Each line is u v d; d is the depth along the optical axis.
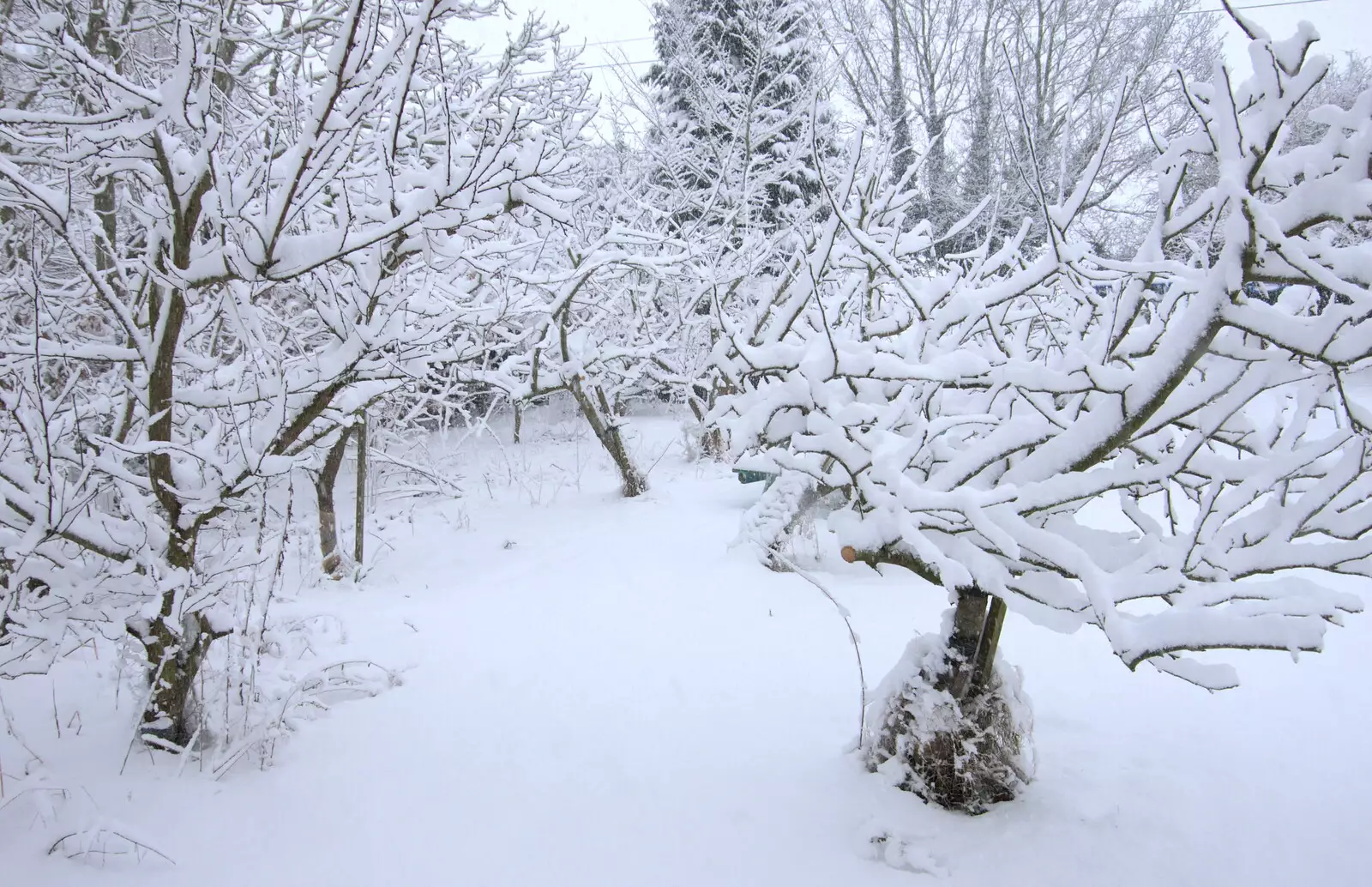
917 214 18.55
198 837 3.12
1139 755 3.81
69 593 3.55
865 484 3.18
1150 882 2.86
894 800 3.40
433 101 6.62
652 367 12.02
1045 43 20.16
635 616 5.97
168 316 3.72
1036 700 4.47
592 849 3.13
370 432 10.44
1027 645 5.30
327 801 3.44
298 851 3.07
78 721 3.99
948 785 3.35
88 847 2.89
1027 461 3.06
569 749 3.96
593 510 10.09
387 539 9.12
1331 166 2.54
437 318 4.91
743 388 3.90
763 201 13.07
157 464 3.69
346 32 3.11
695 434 12.63
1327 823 3.22
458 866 3.01
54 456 3.81
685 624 5.76
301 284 4.54
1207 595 2.56
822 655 5.09
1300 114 9.98
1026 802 3.39
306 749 3.93
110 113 3.20
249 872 2.92
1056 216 3.29
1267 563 2.82
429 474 9.51
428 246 4.00
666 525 8.98
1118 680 4.71
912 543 2.88
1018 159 3.06
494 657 5.21
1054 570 3.10
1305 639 2.21
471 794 3.53
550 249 10.09
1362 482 2.82
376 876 2.94
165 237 3.75
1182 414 2.86
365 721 4.28
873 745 3.66
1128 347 3.06
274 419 3.85
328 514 7.71
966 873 2.93
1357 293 2.29
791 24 14.88
